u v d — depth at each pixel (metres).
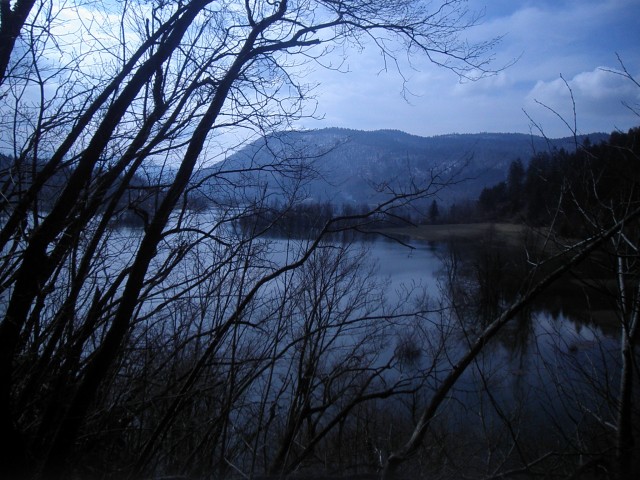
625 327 3.42
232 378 4.64
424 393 6.31
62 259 4.16
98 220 4.74
